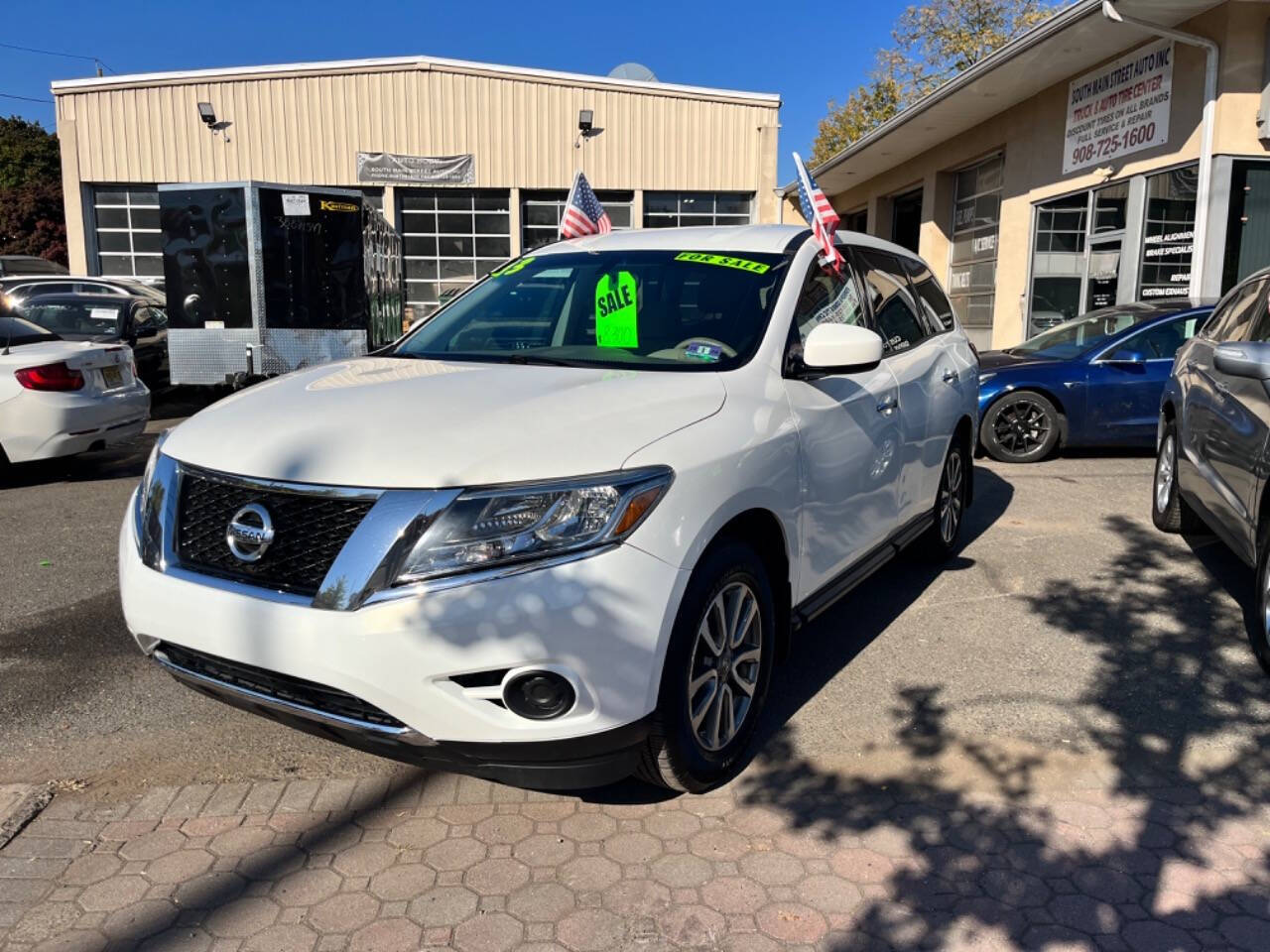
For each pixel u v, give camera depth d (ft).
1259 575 13.28
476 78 78.33
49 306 40.45
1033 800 10.21
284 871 8.97
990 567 18.33
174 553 9.50
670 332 12.22
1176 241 36.94
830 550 12.33
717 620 9.96
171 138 77.30
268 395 10.96
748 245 13.53
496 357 12.47
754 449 10.16
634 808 10.09
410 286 81.15
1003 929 8.21
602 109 79.92
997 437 28.94
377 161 78.59
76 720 12.00
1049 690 12.89
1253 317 16.40
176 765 10.92
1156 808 10.06
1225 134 34.17
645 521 8.73
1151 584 17.29
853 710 12.32
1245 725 11.89
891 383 14.21
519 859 9.19
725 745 10.32
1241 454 14.34
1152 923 8.29
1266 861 9.17
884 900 8.59
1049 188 45.83
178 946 7.95
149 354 42.06
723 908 8.48
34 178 166.30
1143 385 28.35
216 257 38.40
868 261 15.67
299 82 77.51
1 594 16.84
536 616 8.25
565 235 18.78
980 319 55.21
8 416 24.58
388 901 8.54
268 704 9.08
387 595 8.28
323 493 8.66
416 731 8.50
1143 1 33.30
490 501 8.41
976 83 44.86
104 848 9.30
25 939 8.00
